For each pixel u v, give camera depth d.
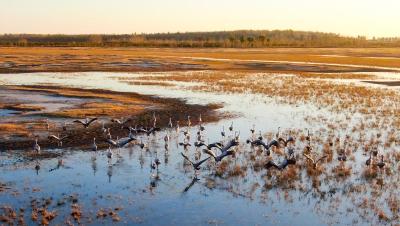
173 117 44.94
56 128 38.56
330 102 54.09
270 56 139.88
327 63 113.25
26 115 43.72
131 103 52.16
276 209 23.08
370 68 101.00
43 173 27.72
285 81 74.88
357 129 40.09
